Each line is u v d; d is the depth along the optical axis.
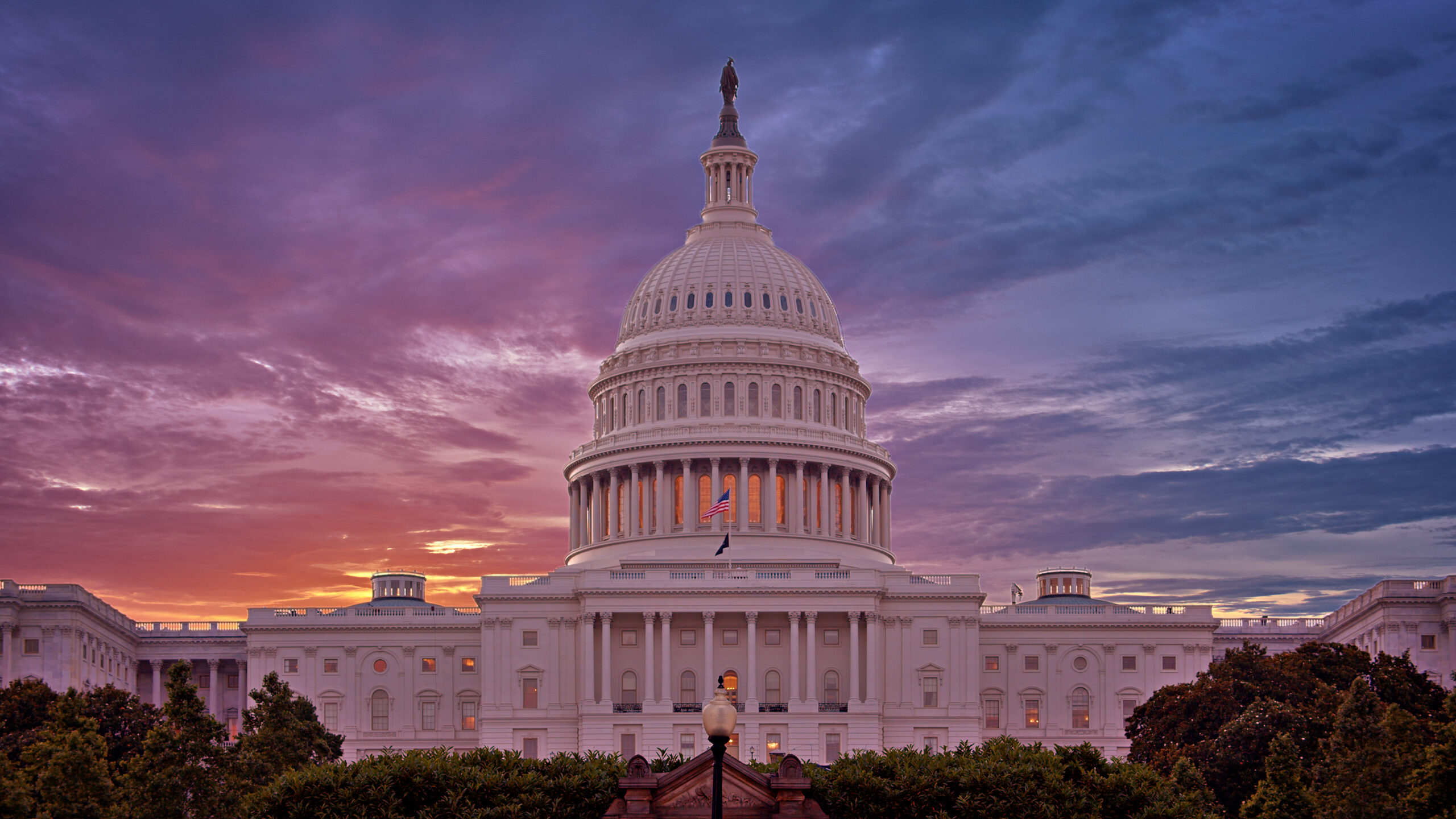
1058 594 197.88
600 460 189.00
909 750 91.81
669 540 183.62
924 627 168.25
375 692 181.00
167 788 107.38
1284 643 198.38
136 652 194.38
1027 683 178.62
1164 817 86.06
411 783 86.81
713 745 66.56
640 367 190.38
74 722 112.81
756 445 184.62
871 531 193.75
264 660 181.75
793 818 77.94
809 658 165.25
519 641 169.00
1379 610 177.00
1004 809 84.69
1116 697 178.38
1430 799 104.50
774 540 183.38
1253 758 125.56
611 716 163.12
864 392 197.62
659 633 166.88
